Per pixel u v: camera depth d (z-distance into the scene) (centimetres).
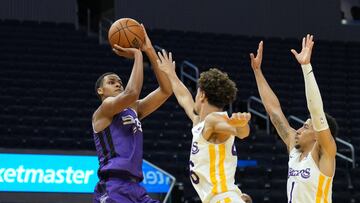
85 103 1479
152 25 2017
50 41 1767
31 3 1919
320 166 483
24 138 1281
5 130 1320
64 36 1809
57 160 954
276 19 2134
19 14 1905
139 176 467
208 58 1833
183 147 1342
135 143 471
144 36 505
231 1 2100
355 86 1828
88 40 1817
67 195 948
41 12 1925
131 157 464
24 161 945
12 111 1409
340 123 1580
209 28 2066
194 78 1738
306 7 2169
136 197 461
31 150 952
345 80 1830
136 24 507
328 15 2189
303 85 1759
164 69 509
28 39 1766
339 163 1412
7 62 1620
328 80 1816
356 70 1930
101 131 475
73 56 1725
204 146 425
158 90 511
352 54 2033
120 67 1691
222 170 425
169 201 980
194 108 478
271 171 1293
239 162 1341
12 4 1903
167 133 1383
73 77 1606
